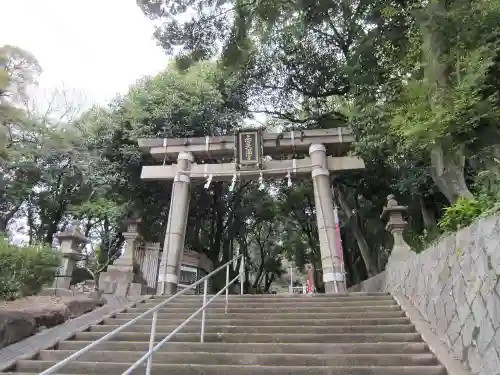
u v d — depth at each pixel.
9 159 17.05
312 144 11.16
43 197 19.84
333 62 13.39
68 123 18.31
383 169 12.47
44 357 4.85
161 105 13.26
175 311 6.87
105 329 6.03
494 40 5.82
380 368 4.09
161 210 14.25
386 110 8.03
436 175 7.49
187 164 11.45
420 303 6.14
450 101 5.51
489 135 5.50
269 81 15.02
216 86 14.74
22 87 16.84
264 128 11.73
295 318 6.25
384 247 14.59
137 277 11.00
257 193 18.30
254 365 4.38
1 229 19.59
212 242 16.81
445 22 6.02
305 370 4.12
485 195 4.98
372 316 6.23
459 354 4.39
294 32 12.51
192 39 11.55
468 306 4.32
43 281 7.59
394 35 7.82
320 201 10.43
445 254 5.20
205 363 4.55
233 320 6.06
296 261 22.23
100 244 17.45
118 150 13.35
